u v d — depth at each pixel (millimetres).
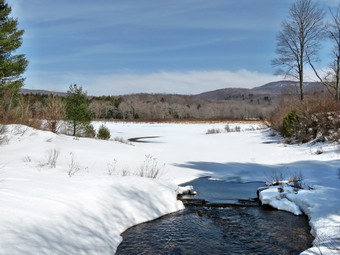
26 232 3918
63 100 17203
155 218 6559
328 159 11906
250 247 5184
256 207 7527
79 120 17078
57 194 5770
